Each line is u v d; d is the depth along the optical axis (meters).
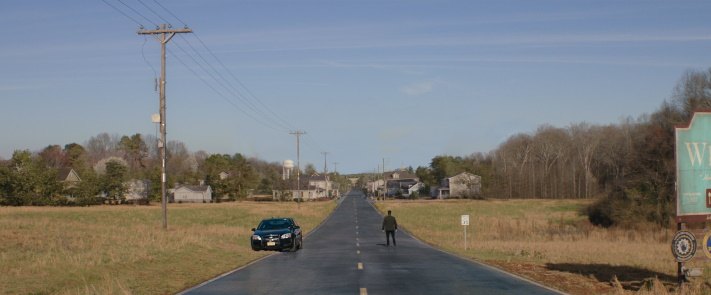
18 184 87.62
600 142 114.31
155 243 27.59
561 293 14.08
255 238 29.48
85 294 13.85
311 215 76.69
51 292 14.53
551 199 123.12
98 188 99.31
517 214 81.31
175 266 20.61
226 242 32.69
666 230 45.88
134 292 14.84
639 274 18.94
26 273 16.88
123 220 60.47
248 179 135.62
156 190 116.38
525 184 132.00
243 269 20.84
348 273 18.84
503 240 41.34
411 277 17.52
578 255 26.52
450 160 166.12
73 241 28.27
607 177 88.81
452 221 67.25
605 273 19.19
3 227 35.38
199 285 16.38
